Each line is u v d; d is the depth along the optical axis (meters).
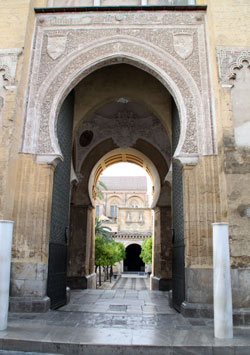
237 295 5.40
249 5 6.88
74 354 4.03
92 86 9.43
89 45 7.28
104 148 12.93
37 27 7.43
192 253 6.09
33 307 5.87
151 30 7.36
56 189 7.05
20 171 6.42
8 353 4.03
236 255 5.55
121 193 45.78
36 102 6.88
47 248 6.21
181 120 6.76
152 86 9.30
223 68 6.48
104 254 22.42
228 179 5.88
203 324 5.27
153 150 12.78
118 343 4.10
